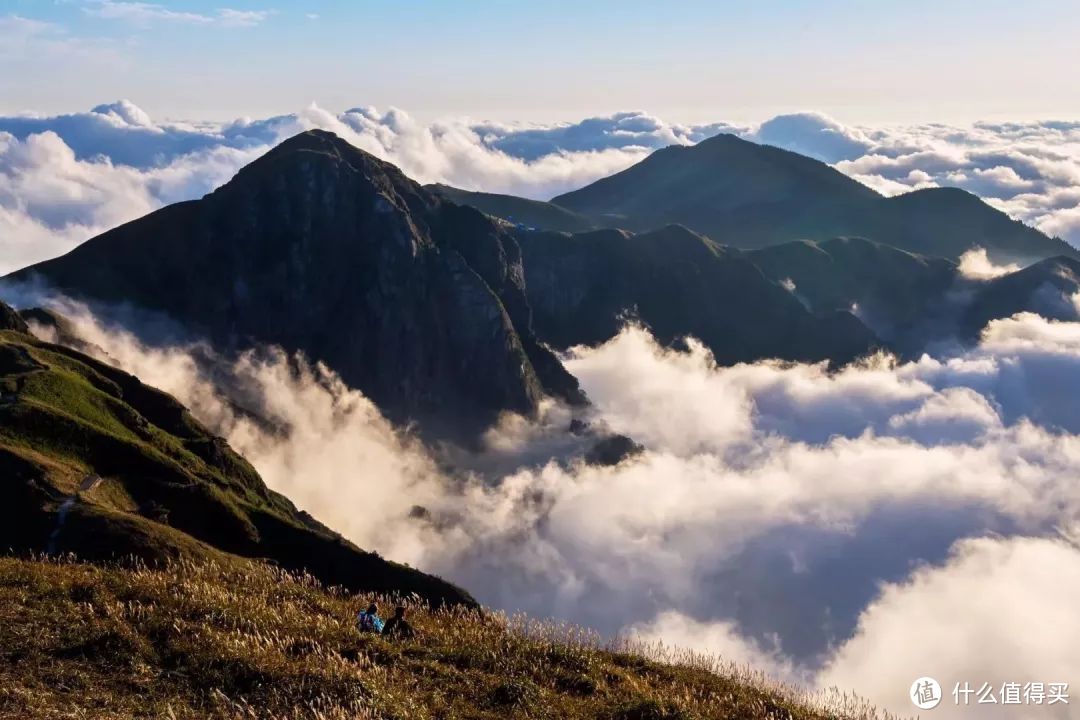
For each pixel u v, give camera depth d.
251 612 23.11
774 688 25.84
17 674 17.94
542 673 22.86
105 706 17.31
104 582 23.64
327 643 22.00
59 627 20.06
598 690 22.48
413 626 25.42
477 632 26.02
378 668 20.73
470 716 19.55
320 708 18.41
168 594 23.19
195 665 19.44
